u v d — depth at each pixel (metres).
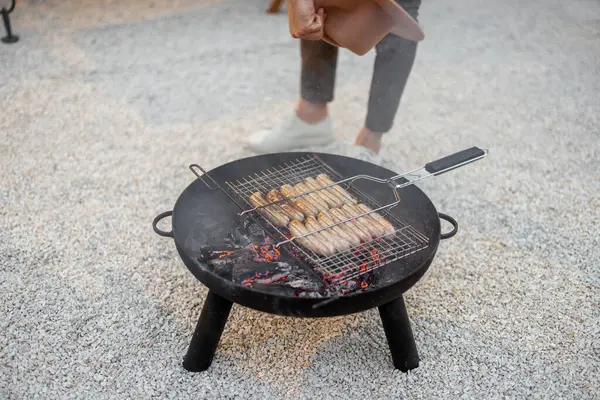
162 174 2.61
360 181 2.04
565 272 2.15
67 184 2.50
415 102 3.24
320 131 2.71
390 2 1.77
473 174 2.68
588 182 2.63
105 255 2.16
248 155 2.75
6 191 2.44
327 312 1.50
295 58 3.63
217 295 1.67
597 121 3.09
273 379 1.74
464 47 3.83
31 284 2.01
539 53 3.78
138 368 1.75
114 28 3.85
